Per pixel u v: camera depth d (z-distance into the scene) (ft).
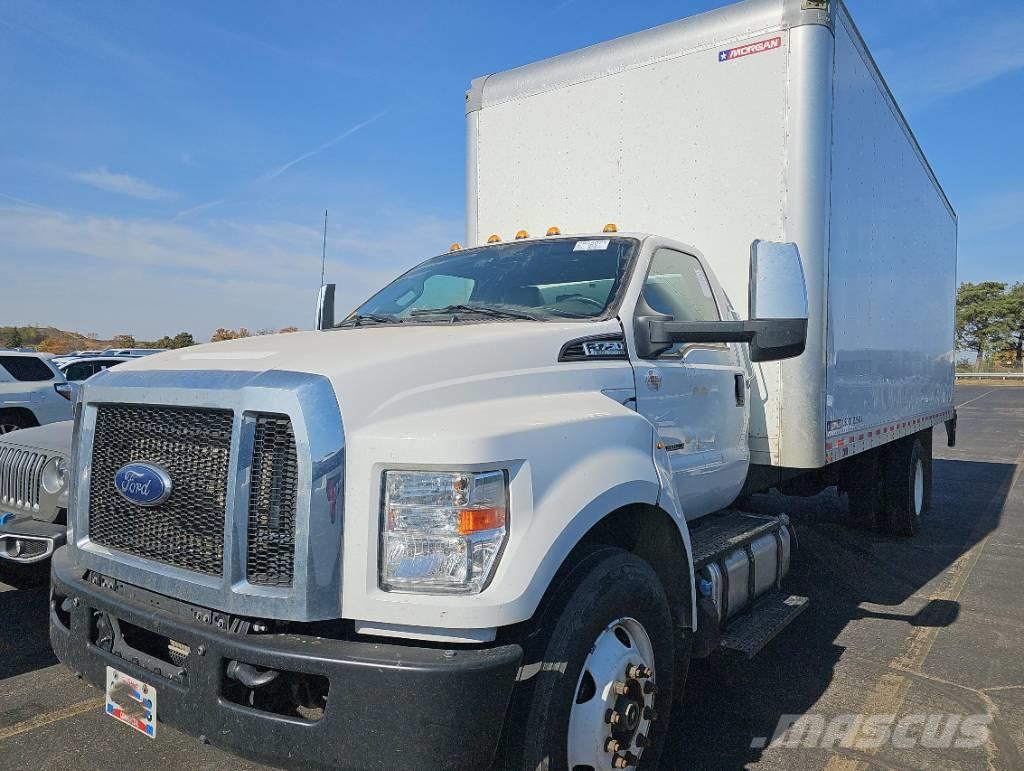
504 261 13.65
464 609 7.02
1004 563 23.32
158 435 8.37
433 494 7.27
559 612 8.13
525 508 7.70
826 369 15.60
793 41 14.94
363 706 6.86
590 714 8.35
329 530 7.25
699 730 12.35
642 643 9.37
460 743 6.84
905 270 23.73
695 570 11.51
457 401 8.45
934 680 14.43
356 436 7.47
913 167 24.52
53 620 9.43
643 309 11.94
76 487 9.27
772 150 15.23
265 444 7.48
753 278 10.48
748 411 15.15
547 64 18.65
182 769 10.96
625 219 17.15
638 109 16.97
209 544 7.80
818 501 33.53
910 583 21.09
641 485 9.30
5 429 36.40
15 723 12.25
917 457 27.37
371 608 7.20
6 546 13.62
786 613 13.51
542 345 9.94
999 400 113.91
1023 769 11.16
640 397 11.29
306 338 9.91
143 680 8.12
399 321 12.23
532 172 18.71
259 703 7.86
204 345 9.99
